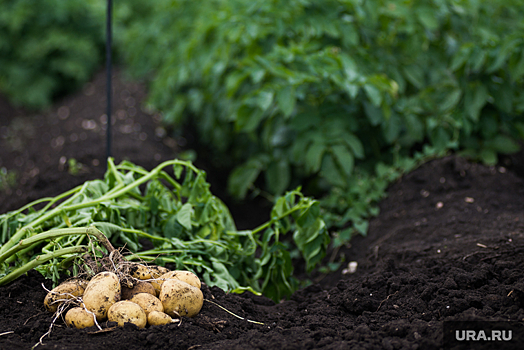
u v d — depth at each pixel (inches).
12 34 179.8
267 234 74.3
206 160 127.7
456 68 91.8
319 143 89.1
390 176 91.5
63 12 179.0
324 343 61.6
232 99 108.0
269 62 90.5
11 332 62.1
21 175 110.6
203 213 74.5
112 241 70.9
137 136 118.5
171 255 71.8
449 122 93.0
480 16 102.2
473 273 68.4
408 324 63.2
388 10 98.6
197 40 112.8
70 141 115.6
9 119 164.2
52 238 65.9
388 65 99.5
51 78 182.5
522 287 64.7
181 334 62.1
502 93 90.2
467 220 80.7
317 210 73.2
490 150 92.6
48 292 65.7
